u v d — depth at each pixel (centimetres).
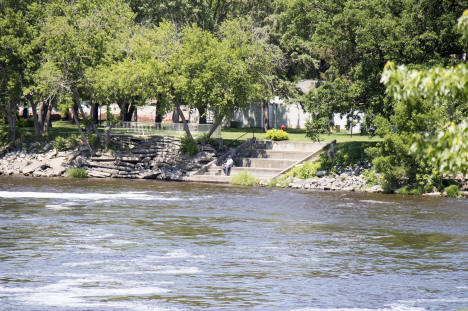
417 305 2059
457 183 5516
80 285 2259
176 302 2064
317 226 3706
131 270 2502
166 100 7038
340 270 2561
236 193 5525
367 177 5900
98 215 4025
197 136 7319
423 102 5219
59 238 3178
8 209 4238
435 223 3847
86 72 7175
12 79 7488
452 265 2680
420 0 5484
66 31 7069
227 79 6931
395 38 5603
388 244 3152
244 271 2519
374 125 5950
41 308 1969
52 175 7106
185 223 3753
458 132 1375
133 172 7069
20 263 2595
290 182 6209
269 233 3441
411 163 5541
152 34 7144
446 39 5450
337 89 6144
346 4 5969
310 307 2022
